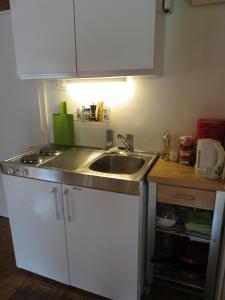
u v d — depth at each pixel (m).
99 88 1.75
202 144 1.23
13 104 2.09
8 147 2.26
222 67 1.44
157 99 1.63
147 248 1.45
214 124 1.39
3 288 1.62
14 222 1.64
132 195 1.21
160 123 1.66
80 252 1.47
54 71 1.47
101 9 1.25
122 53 1.27
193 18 1.42
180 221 1.45
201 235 1.33
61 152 1.77
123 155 1.71
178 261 1.50
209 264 1.32
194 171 1.34
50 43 1.43
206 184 1.17
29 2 1.41
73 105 1.88
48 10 1.38
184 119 1.60
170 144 1.64
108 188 1.25
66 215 1.42
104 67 1.33
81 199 1.34
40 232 1.56
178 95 1.57
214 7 1.37
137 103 1.68
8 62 1.98
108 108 1.74
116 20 1.24
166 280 1.54
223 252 1.21
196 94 1.53
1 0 1.63
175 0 1.43
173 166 1.42
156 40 1.25
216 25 1.39
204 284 1.39
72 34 1.35
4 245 2.05
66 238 1.48
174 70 1.54
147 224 1.39
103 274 1.45
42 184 1.43
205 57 1.46
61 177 1.36
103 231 1.35
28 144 2.15
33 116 2.04
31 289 1.61
